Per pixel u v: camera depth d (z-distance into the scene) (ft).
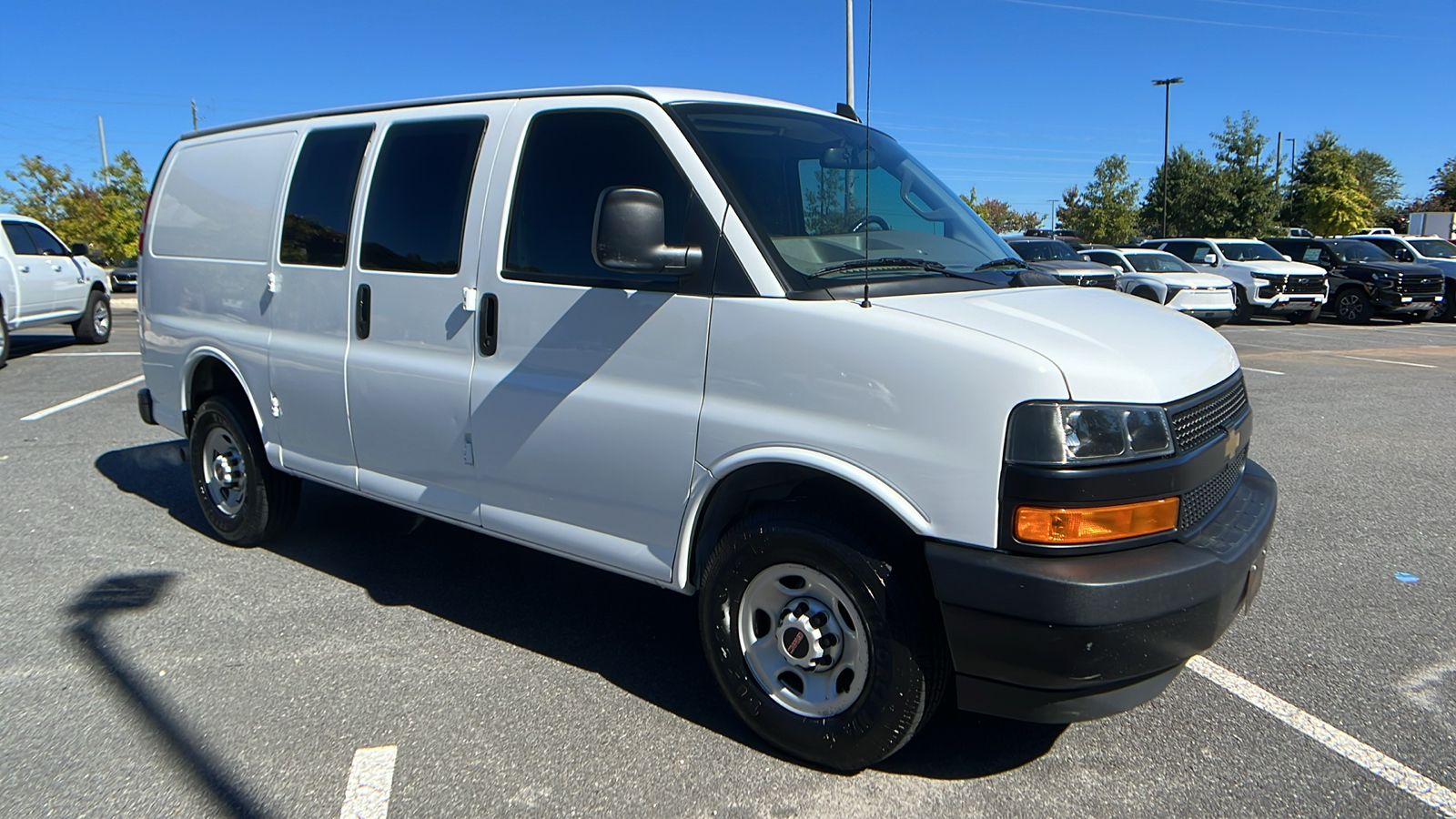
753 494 10.04
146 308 17.31
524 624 13.29
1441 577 15.20
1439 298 63.21
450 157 12.19
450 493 12.35
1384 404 30.73
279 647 12.48
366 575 15.11
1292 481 21.07
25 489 20.13
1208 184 134.51
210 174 15.94
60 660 12.07
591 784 9.44
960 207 12.99
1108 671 8.10
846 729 9.27
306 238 13.87
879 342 8.73
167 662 12.05
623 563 10.69
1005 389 8.16
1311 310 64.39
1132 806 9.12
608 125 10.80
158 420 17.44
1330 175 150.20
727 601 9.93
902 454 8.55
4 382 34.22
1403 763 9.89
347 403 13.30
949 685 11.17
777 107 11.91
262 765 9.73
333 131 13.84
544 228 11.08
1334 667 12.07
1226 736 10.41
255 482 15.57
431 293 12.09
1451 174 186.60
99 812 8.96
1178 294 53.67
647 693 11.35
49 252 42.68
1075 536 8.07
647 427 10.14
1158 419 8.43
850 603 9.11
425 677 11.69
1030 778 9.60
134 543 16.61
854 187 11.25
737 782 9.50
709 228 9.78
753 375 9.44
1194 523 9.07
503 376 11.38
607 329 10.47
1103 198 153.69
